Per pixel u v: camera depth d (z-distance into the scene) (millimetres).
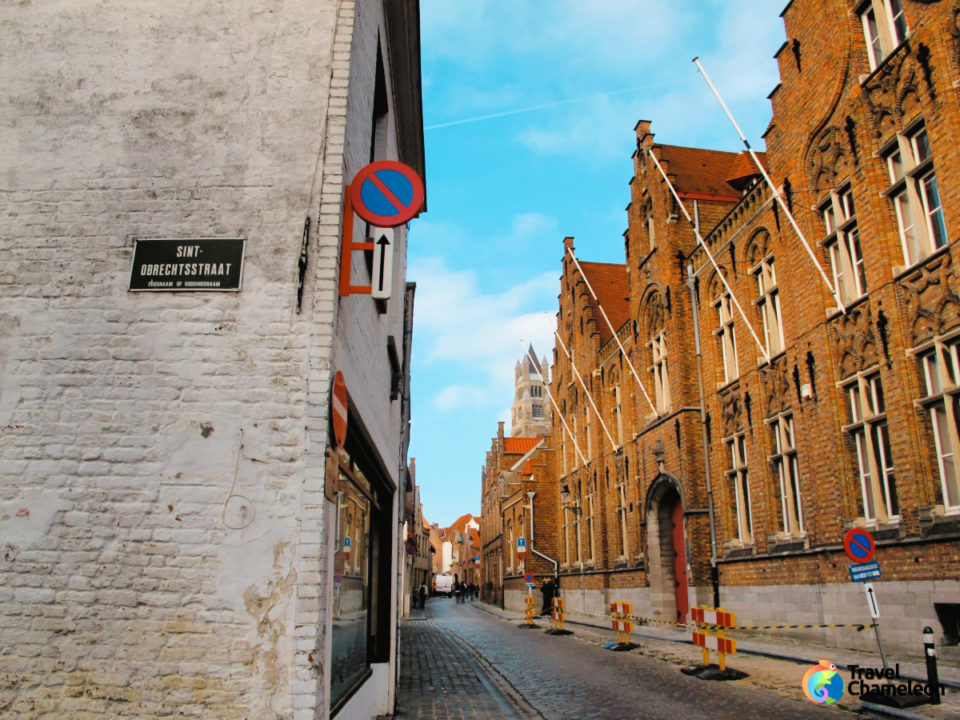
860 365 13227
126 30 5781
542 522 41125
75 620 4551
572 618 28469
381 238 5355
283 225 5266
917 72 11727
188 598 4555
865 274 13086
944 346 11148
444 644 19328
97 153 5492
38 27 5793
